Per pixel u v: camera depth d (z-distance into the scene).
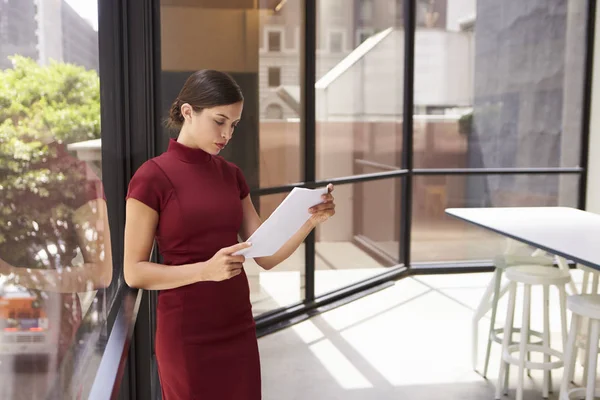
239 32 3.67
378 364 3.43
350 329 4.03
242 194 1.70
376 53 4.91
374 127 4.98
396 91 5.18
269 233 1.42
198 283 1.52
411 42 5.20
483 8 5.39
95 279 1.33
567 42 5.56
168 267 1.44
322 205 1.54
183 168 1.51
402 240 5.46
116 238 1.83
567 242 2.61
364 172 4.93
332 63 4.48
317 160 4.46
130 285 1.47
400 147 5.33
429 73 5.36
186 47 3.34
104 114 1.65
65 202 1.09
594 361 2.46
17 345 0.76
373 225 5.07
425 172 5.42
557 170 5.63
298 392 3.07
